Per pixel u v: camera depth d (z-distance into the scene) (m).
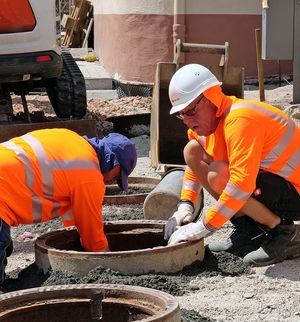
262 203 6.86
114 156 6.66
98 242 6.60
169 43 18.39
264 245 6.91
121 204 9.21
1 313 5.11
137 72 18.77
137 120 13.59
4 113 12.84
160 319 4.73
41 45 12.12
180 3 18.17
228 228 8.07
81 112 13.65
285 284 6.42
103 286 5.35
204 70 6.61
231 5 18.55
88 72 20.72
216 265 6.77
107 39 20.95
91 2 28.42
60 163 6.45
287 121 6.73
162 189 8.01
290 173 6.79
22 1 11.95
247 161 6.36
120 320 5.29
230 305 5.92
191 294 6.18
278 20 15.16
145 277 6.25
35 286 6.36
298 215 6.96
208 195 9.46
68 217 6.91
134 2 18.64
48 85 13.45
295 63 15.34
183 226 6.75
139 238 7.32
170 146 10.85
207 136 6.81
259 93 16.23
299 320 5.63
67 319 5.33
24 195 6.39
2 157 6.40
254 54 18.89
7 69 11.99
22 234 8.23
